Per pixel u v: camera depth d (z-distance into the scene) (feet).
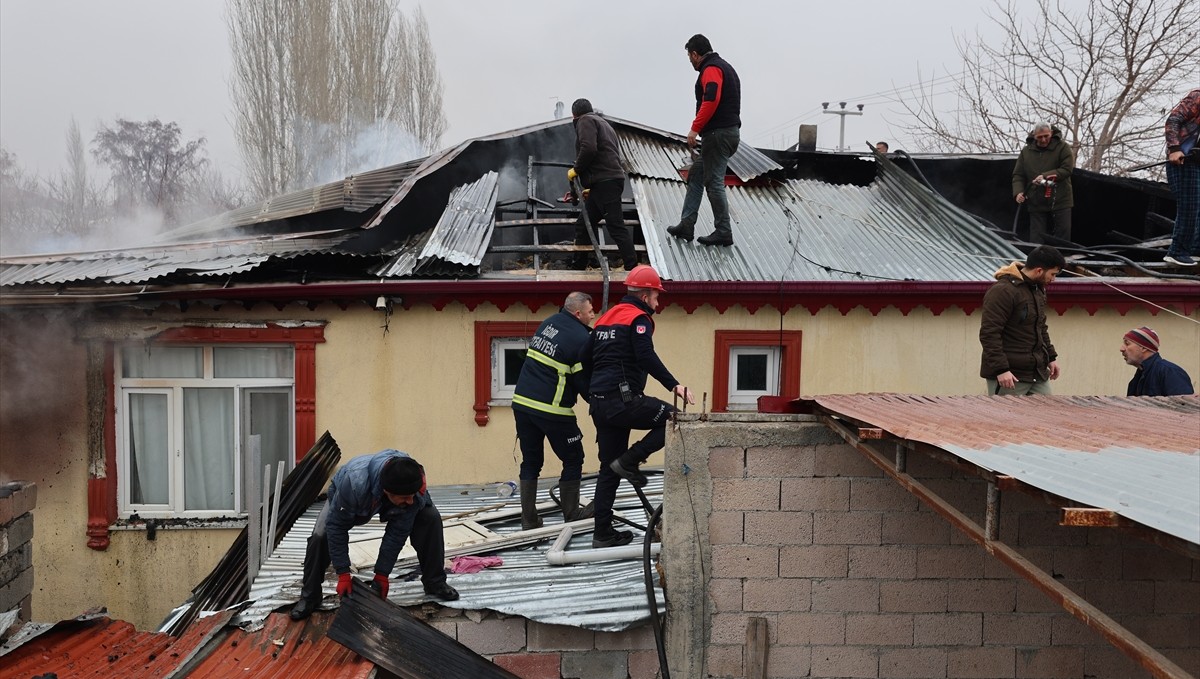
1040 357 20.52
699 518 15.31
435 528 15.62
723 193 27.12
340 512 14.17
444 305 25.32
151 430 25.93
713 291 24.94
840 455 15.25
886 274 26.32
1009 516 15.30
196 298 24.39
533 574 17.12
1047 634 15.49
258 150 72.08
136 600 25.58
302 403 25.27
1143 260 29.89
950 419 12.92
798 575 15.38
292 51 71.77
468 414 25.58
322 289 24.32
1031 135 32.12
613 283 24.84
